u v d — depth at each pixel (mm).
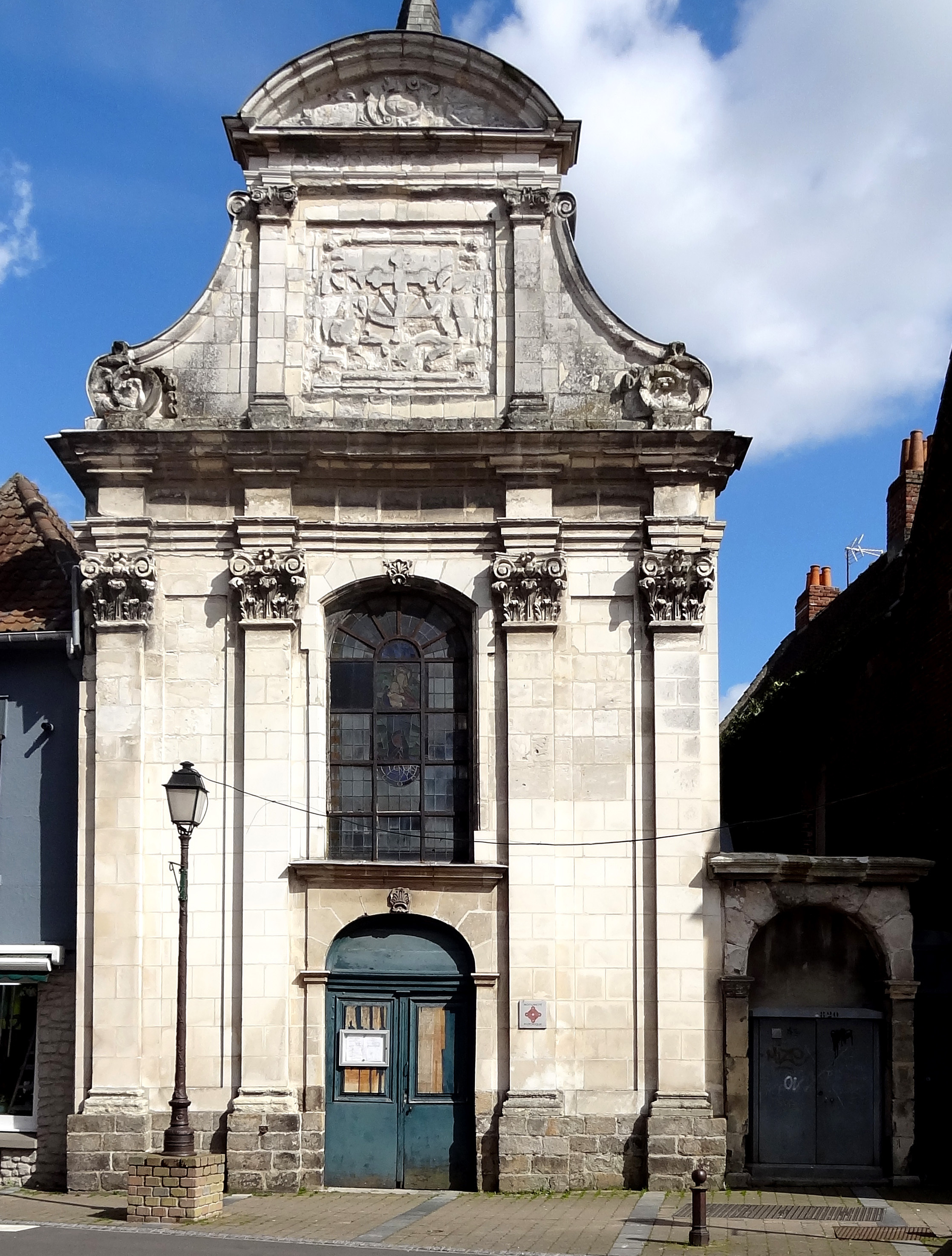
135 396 21016
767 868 19797
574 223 21812
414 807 20625
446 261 21453
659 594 20312
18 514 23828
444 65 21531
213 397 21094
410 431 20312
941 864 21688
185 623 20594
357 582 20688
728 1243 15617
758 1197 18781
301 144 21531
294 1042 19734
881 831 24125
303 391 21109
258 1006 19609
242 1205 18172
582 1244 15445
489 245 21484
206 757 20312
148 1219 16766
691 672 20219
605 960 19812
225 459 20609
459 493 20828
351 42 21406
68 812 21031
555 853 19906
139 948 19797
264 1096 19422
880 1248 15422
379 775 20719
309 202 21594
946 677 21844
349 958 20062
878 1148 19984
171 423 20953
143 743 20250
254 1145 19250
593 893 19953
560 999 19719
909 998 20031
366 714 20844
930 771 22328
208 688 20453
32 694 21359
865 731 24938
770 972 20391
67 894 20797
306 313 21328
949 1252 15086
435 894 19969
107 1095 19453
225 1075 19625
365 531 20719
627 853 20016
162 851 20156
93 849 20188
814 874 19984
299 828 20172
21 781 21172
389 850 20547
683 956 19703
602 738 20266
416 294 21391
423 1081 19828
